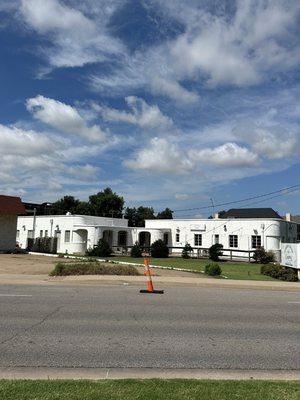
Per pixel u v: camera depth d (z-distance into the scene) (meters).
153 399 5.00
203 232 50.53
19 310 11.12
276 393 5.37
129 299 13.82
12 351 7.34
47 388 5.30
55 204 91.81
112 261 34.25
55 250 46.28
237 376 6.45
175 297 14.77
